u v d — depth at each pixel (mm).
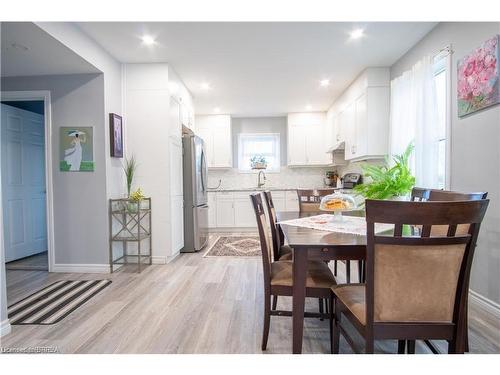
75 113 3111
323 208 2025
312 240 1444
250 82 4078
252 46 2998
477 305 2215
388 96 3605
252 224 5688
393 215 1038
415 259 1090
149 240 3473
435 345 1756
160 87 3426
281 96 4754
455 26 2416
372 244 1094
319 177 6148
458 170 2414
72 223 3174
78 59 2721
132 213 3205
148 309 2242
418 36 2844
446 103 2529
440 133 2814
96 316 2129
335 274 2973
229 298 2447
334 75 3861
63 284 2801
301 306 1469
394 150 3381
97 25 2568
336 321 1533
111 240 3174
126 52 3135
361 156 3805
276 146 6297
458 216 1018
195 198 4059
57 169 3158
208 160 5918
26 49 2504
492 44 2027
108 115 3166
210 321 2045
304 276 1442
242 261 3578
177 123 3789
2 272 1890
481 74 2137
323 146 5777
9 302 2391
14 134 3758
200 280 2900
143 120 3449
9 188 3674
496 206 2049
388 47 3072
